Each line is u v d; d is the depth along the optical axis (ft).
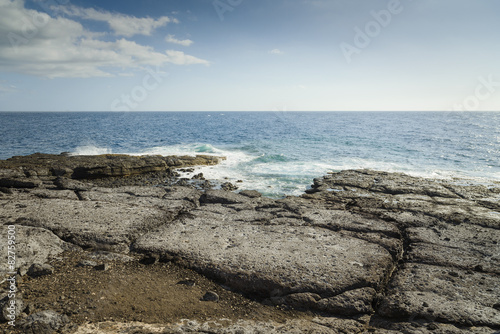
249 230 24.68
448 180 47.88
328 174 53.57
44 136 121.70
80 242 21.57
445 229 25.66
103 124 207.10
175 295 15.93
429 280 17.46
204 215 28.48
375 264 18.97
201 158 65.57
